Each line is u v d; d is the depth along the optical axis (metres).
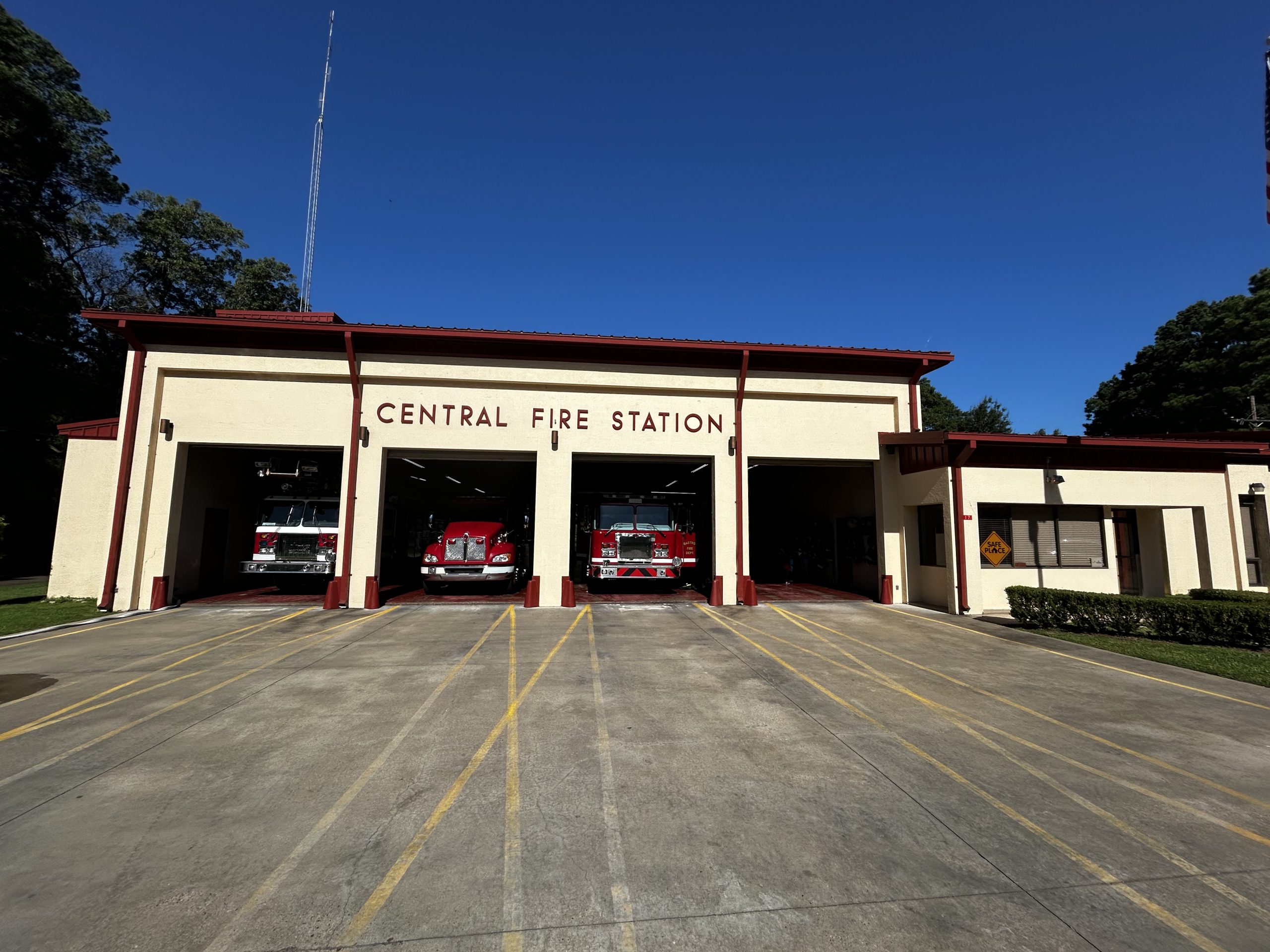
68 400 26.16
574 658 8.55
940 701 6.59
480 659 8.42
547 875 3.26
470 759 4.91
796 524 21.20
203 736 5.42
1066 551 14.25
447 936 2.77
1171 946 2.71
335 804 4.12
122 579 12.51
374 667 7.94
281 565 14.78
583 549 17.41
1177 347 32.69
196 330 13.04
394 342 13.48
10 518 24.77
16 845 3.57
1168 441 13.25
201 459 15.19
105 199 28.97
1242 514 15.23
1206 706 6.45
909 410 14.85
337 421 13.47
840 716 6.06
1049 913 2.95
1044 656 8.81
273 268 33.22
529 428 13.91
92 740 5.32
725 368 14.49
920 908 2.98
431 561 15.22
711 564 14.44
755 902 3.03
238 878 3.23
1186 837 3.72
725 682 7.31
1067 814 4.02
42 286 24.27
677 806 4.09
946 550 13.18
